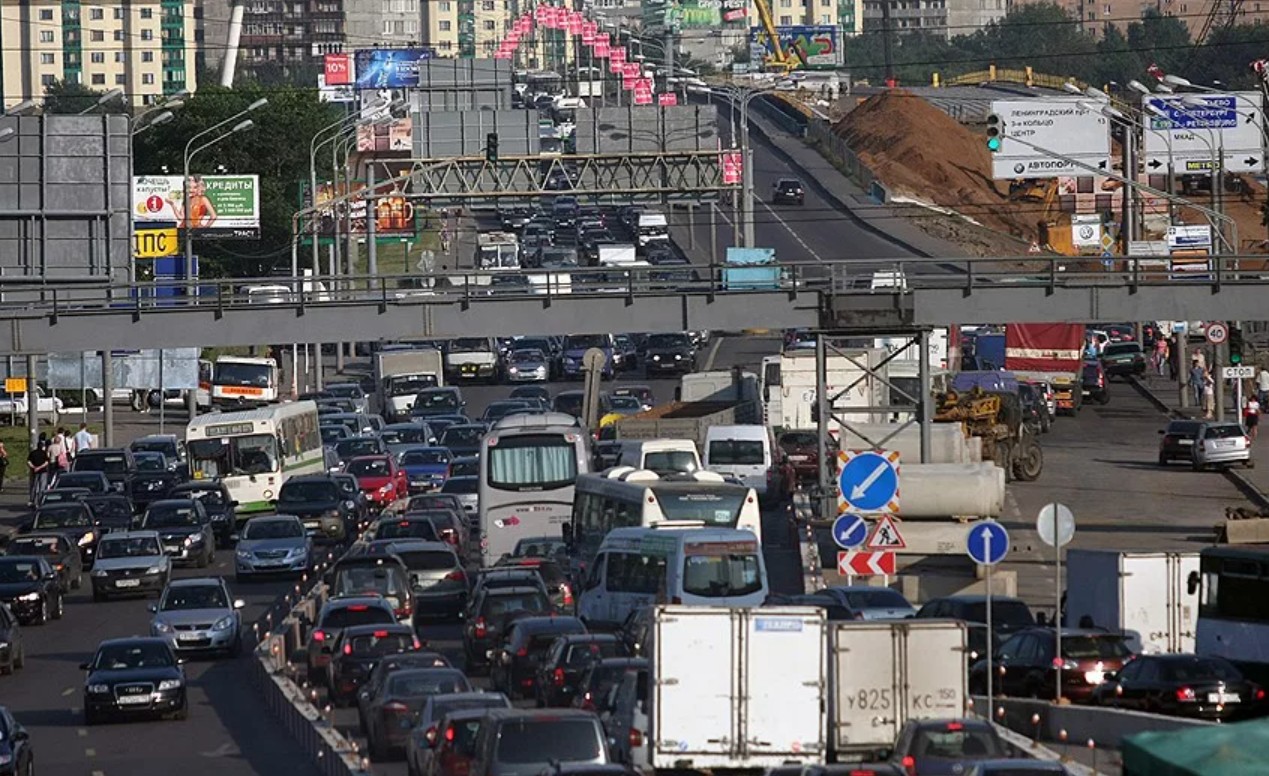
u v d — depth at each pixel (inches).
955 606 4281.5
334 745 3309.5
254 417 7573.8
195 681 4655.5
